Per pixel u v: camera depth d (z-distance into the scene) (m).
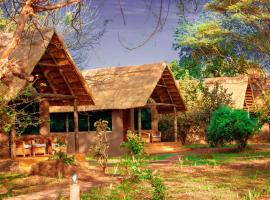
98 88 29.17
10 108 12.24
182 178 13.65
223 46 42.81
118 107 27.61
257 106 30.12
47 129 21.09
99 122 16.61
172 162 19.09
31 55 17.11
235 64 43.78
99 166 18.19
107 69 30.62
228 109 25.80
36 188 12.43
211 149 26.80
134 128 30.48
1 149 17.89
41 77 21.02
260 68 42.41
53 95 19.58
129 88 28.36
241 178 13.57
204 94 35.69
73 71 20.41
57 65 20.36
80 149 29.05
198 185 12.09
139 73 29.11
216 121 25.69
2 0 7.21
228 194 10.57
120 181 12.90
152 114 31.72
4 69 6.62
